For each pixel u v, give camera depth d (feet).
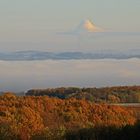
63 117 409.08
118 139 290.35
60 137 273.75
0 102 391.45
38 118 374.22
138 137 288.71
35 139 261.44
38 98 442.09
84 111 434.71
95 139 285.43
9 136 245.86
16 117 349.82
